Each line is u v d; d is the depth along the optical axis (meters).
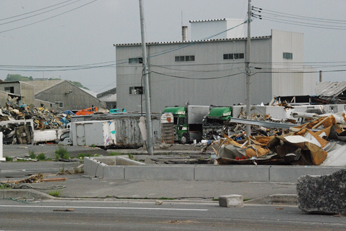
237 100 58.72
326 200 8.98
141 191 12.68
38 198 12.52
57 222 9.02
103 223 8.80
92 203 11.47
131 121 39.84
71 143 39.41
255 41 58.38
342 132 15.84
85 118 44.56
